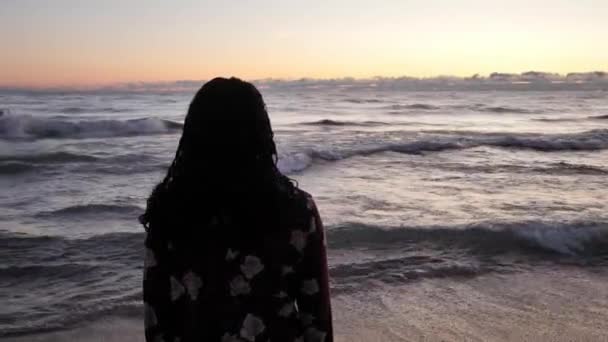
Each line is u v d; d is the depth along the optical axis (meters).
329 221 7.46
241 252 1.40
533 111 49.22
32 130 20.48
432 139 19.69
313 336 1.47
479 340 4.10
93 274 5.49
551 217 7.80
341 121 32.97
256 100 1.46
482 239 6.53
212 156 1.41
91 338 4.11
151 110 44.34
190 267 1.44
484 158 15.46
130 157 14.50
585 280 5.42
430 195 9.73
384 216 7.92
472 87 197.12
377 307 4.69
